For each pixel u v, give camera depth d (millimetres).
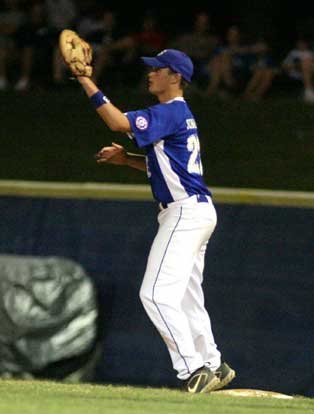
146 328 39812
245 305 38875
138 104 59031
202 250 27172
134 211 40438
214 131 57219
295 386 38062
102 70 61000
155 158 26359
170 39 64750
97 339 40219
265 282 38781
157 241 26547
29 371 39688
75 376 39875
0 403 20688
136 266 40219
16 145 57406
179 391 26125
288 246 38719
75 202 41188
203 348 27438
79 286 40094
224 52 59531
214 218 26766
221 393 27250
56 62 62375
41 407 20203
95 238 40812
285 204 38875
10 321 39844
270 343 38531
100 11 63781
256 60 59312
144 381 39500
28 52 62250
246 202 39219
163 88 26703
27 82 62875
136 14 69750
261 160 54344
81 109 60656
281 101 59469
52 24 61812
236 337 38844
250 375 38562
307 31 62188
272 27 68312
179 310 26250
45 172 54219
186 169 26359
